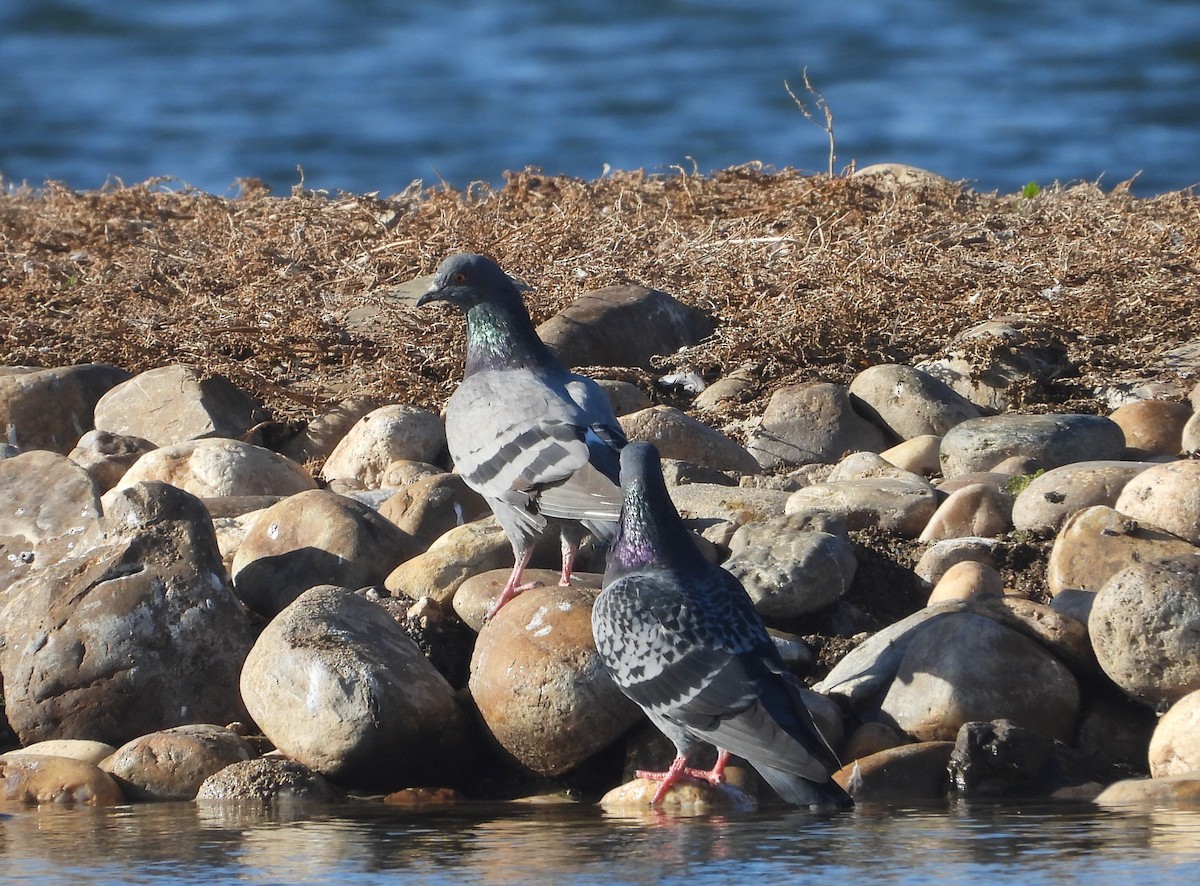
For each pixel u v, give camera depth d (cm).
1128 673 1021
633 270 1819
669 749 1056
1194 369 1577
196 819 981
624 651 995
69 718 1130
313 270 1878
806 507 1269
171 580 1169
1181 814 912
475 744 1097
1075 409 1547
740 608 1000
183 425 1553
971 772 995
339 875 834
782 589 1145
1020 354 1605
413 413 1502
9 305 1855
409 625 1163
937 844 862
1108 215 1905
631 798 1009
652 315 1709
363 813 1000
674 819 957
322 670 1054
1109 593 1032
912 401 1498
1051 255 1817
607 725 1048
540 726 1045
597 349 1659
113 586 1163
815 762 918
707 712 955
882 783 996
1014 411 1562
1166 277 1712
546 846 888
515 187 2136
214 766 1063
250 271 1866
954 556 1195
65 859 878
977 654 1041
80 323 1758
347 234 1995
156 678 1141
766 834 901
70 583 1172
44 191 2333
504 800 1056
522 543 1184
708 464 1433
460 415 1235
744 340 1650
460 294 1296
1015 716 1030
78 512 1290
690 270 1817
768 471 1469
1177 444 1426
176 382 1582
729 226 1952
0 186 2511
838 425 1498
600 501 1110
